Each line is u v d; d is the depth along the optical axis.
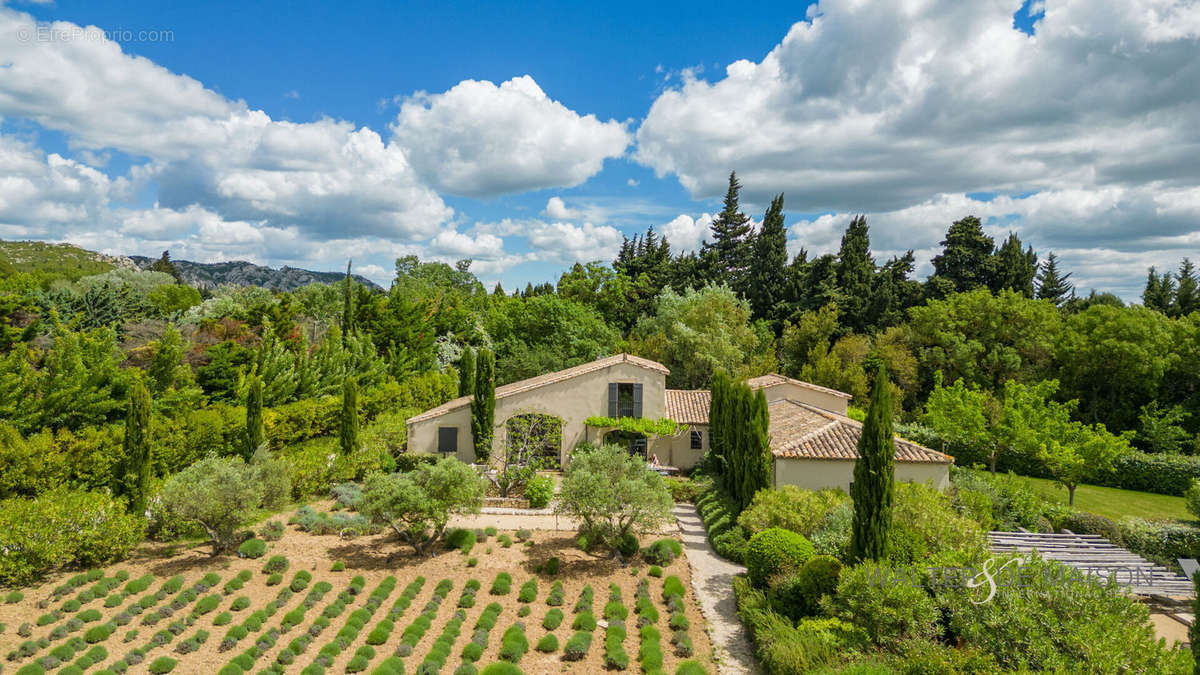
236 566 19.25
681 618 16.58
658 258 88.62
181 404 31.83
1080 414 48.56
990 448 33.69
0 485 20.16
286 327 45.59
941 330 52.84
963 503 23.72
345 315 53.59
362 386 45.78
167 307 55.44
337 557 20.64
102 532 18.50
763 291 68.31
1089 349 46.88
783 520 20.39
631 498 20.27
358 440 30.91
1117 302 69.81
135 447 21.11
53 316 34.09
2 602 16.11
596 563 20.88
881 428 16.61
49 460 21.30
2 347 32.19
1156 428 40.72
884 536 16.55
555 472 33.41
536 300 61.22
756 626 15.77
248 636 15.37
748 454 23.67
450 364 58.97
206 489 19.02
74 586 17.09
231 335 41.53
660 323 59.19
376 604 17.28
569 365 56.62
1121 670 10.79
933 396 38.81
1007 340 52.12
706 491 29.03
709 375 54.06
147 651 14.29
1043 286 74.19
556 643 15.42
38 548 17.09
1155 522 26.67
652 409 33.97
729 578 20.00
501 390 34.09
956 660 11.51
